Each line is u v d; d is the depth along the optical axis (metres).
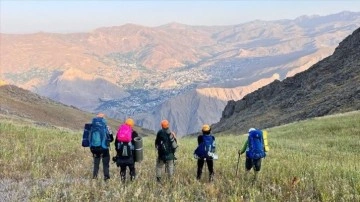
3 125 25.53
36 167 12.98
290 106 95.56
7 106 90.19
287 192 10.52
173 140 12.52
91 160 16.16
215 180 12.38
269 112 98.00
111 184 11.35
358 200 9.61
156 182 11.89
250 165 13.20
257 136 12.91
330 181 11.23
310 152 25.33
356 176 12.13
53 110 109.25
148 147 23.98
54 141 21.27
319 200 10.19
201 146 12.72
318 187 10.95
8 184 10.98
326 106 71.00
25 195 9.94
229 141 33.31
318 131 37.81
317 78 102.56
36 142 19.61
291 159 18.47
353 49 103.25
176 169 14.38
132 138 12.16
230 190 11.02
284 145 29.55
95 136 12.16
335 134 35.62
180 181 12.36
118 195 9.91
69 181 11.68
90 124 12.52
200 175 12.88
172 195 10.26
